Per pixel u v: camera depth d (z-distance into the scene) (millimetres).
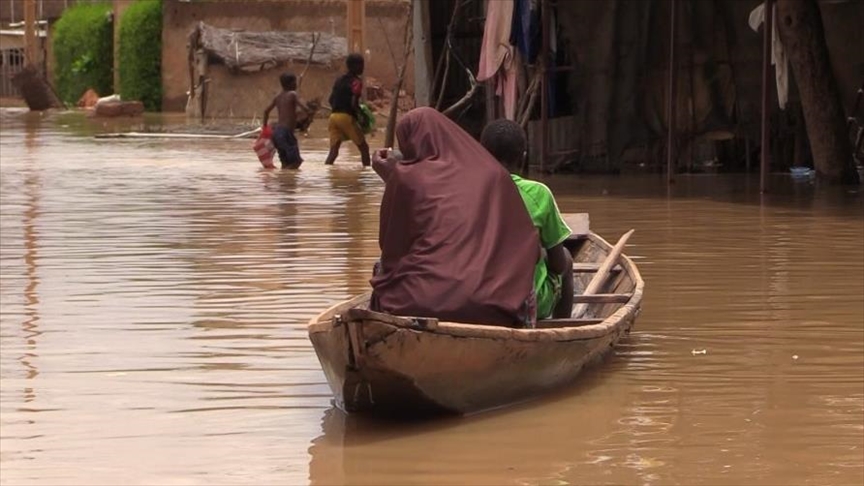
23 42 80688
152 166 31375
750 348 11367
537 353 9516
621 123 27984
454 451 8531
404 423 9250
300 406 9641
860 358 10969
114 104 60344
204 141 41594
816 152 25719
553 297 10750
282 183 26812
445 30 30156
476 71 30078
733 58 27844
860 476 7934
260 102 58812
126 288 14367
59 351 11367
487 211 9852
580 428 9016
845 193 23734
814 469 8078
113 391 10055
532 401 9750
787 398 9719
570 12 27547
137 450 8609
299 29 61531
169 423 9211
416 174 9859
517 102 27984
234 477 8055
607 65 27688
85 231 19188
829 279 14758
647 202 22469
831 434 8797
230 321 12578
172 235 18703
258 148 30641
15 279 15008
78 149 37625
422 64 29734
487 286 9594
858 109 27328
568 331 9750
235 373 10570
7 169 30328
